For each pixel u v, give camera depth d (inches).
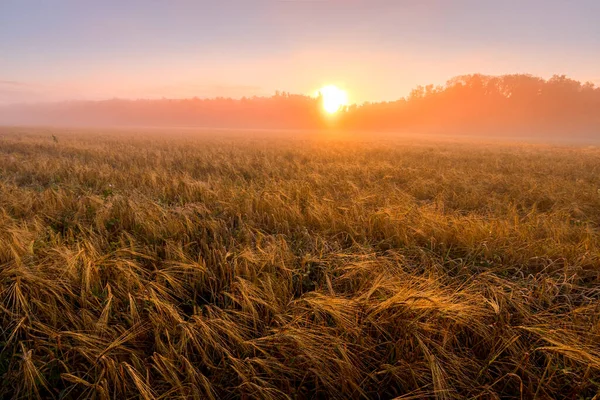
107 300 108.3
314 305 105.9
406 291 113.3
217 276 137.9
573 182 370.3
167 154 595.8
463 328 104.3
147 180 317.1
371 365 94.2
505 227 187.9
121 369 81.7
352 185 294.5
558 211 235.0
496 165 514.3
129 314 106.0
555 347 89.2
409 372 88.2
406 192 305.1
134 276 121.3
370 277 130.6
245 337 101.1
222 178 355.3
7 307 109.0
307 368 90.2
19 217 192.4
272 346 95.8
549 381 85.6
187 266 132.6
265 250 152.7
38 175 345.7
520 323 108.5
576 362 89.1
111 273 128.3
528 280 135.9
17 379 84.8
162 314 104.5
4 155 508.1
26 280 112.9
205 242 165.5
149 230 173.9
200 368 94.5
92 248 137.9
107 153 574.6
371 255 148.6
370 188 304.0
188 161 490.0
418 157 655.1
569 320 108.6
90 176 335.6
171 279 125.2
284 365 89.0
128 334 96.4
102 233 174.2
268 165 437.1
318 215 205.6
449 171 424.2
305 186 283.1
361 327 101.9
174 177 327.0
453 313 103.6
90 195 234.5
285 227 193.5
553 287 128.6
